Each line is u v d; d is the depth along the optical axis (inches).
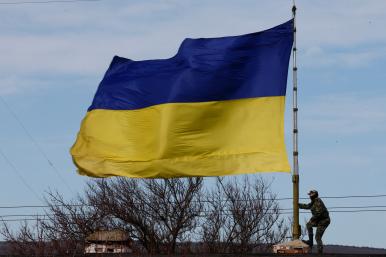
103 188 2687.0
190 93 1117.7
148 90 1136.2
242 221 2640.3
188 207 2657.5
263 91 1112.8
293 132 1090.1
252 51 1127.6
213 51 1132.5
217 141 1108.5
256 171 1092.5
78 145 1151.6
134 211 2632.9
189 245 2640.3
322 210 1139.9
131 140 1129.4
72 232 2551.7
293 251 1035.9
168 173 1112.8
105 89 1152.8
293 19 1127.6
